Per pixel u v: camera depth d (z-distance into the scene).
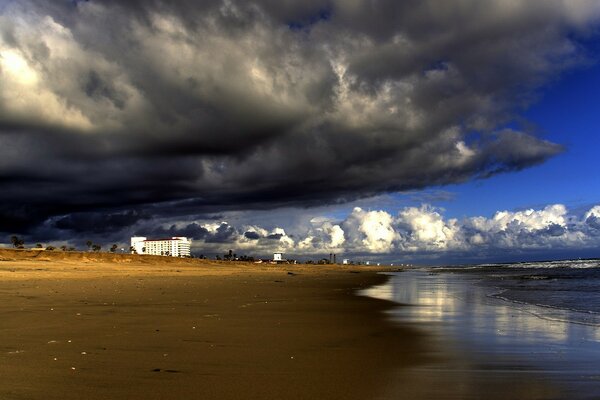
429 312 23.03
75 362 10.56
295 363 10.96
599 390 8.89
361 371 10.27
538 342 14.27
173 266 108.44
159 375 9.57
